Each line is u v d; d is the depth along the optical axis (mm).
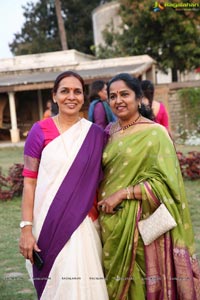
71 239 2484
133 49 21766
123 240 2529
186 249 2543
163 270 2533
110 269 2572
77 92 2639
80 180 2531
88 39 34844
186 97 16562
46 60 22531
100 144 2662
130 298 2590
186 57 20766
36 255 2568
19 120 22500
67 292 2420
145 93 4684
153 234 2494
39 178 2574
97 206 2688
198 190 7301
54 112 4902
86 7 34688
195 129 16578
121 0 20828
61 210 2494
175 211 2504
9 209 6691
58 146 2561
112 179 2611
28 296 3537
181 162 8250
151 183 2496
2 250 4719
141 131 2594
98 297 2461
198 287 2615
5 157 14398
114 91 2635
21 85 18391
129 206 2547
